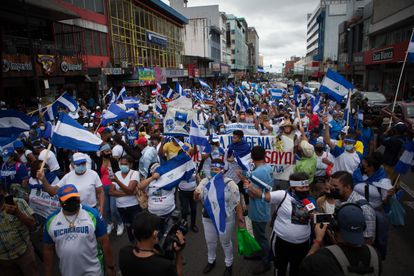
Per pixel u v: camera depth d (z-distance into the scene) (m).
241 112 14.12
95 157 8.21
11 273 4.43
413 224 6.96
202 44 69.81
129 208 6.12
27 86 19.62
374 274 2.56
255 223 5.16
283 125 7.57
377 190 4.79
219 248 6.14
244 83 29.94
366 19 49.88
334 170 6.80
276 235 4.35
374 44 47.09
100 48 28.22
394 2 36.47
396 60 32.22
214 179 4.94
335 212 2.76
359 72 53.25
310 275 2.60
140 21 37.38
